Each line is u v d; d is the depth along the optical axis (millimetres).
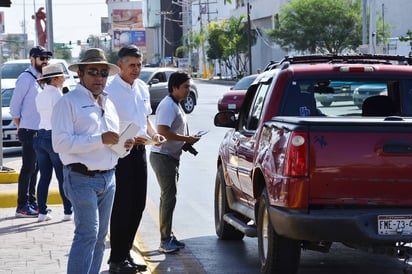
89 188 6586
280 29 61000
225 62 95062
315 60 9305
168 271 8742
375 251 7383
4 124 21250
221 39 91688
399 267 8969
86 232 6594
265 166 7844
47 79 10461
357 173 7168
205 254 9664
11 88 23078
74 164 6555
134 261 8430
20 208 11391
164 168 9312
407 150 7172
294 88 8430
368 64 8969
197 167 18578
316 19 57781
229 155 9922
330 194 7195
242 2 97125
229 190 10008
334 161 7160
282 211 7309
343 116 8422
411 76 8586
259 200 8250
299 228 7141
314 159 7172
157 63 156250
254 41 89312
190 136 9195
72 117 6496
